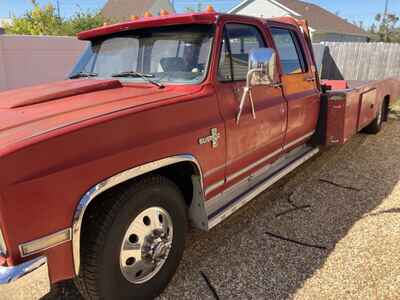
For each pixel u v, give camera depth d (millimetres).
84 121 2080
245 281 2891
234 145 3047
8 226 1781
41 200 1862
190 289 2803
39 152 1853
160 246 2580
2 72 8406
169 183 2607
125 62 3338
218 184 3039
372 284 2818
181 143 2525
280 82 3768
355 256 3191
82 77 3531
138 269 2486
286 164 4156
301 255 3230
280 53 3875
